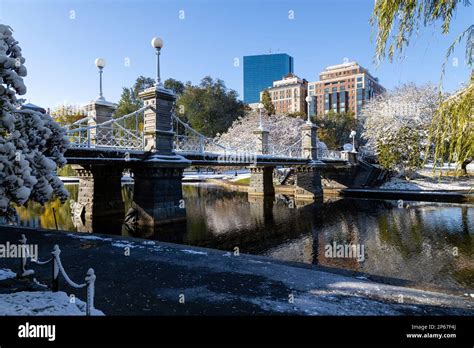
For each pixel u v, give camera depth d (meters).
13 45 5.45
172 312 4.43
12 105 4.90
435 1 4.74
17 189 4.39
